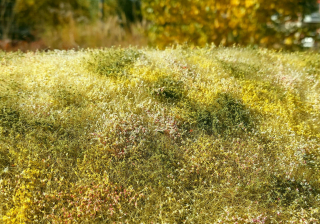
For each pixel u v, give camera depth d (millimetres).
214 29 9602
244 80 5844
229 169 4074
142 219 3389
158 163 4059
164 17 9820
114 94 5180
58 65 6207
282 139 4715
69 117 4488
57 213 3359
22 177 3633
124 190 3613
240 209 3607
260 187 3863
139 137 4379
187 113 4871
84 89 5184
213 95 5418
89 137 4289
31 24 13891
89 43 11125
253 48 8680
